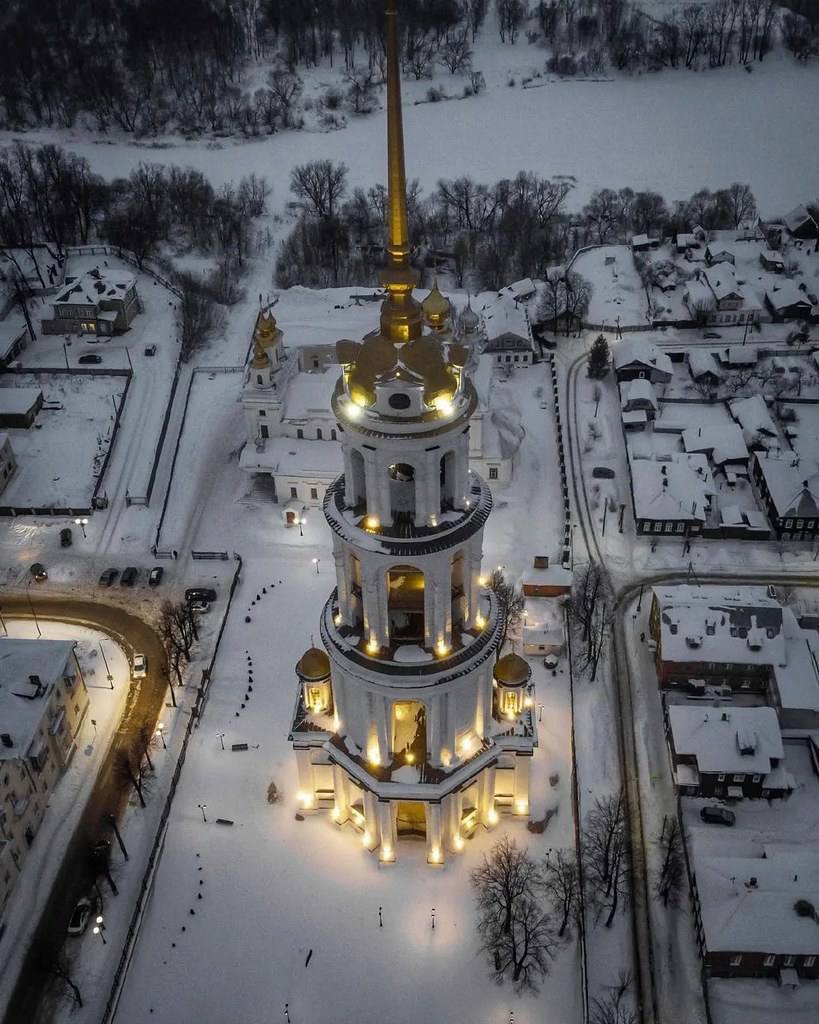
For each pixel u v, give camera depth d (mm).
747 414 151250
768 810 95750
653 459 140000
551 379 165000
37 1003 81188
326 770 86562
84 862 92188
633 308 185625
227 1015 76438
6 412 151875
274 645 111812
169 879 85500
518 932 79875
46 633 119062
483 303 177875
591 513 136625
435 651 71375
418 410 59344
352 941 80375
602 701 107062
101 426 153875
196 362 168125
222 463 145750
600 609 118000
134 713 107312
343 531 66312
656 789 98500
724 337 177625
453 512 66312
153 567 129250
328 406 137875
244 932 81312
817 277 192625
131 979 78938
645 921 86688
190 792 93250
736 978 82312
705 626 106688
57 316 174625
